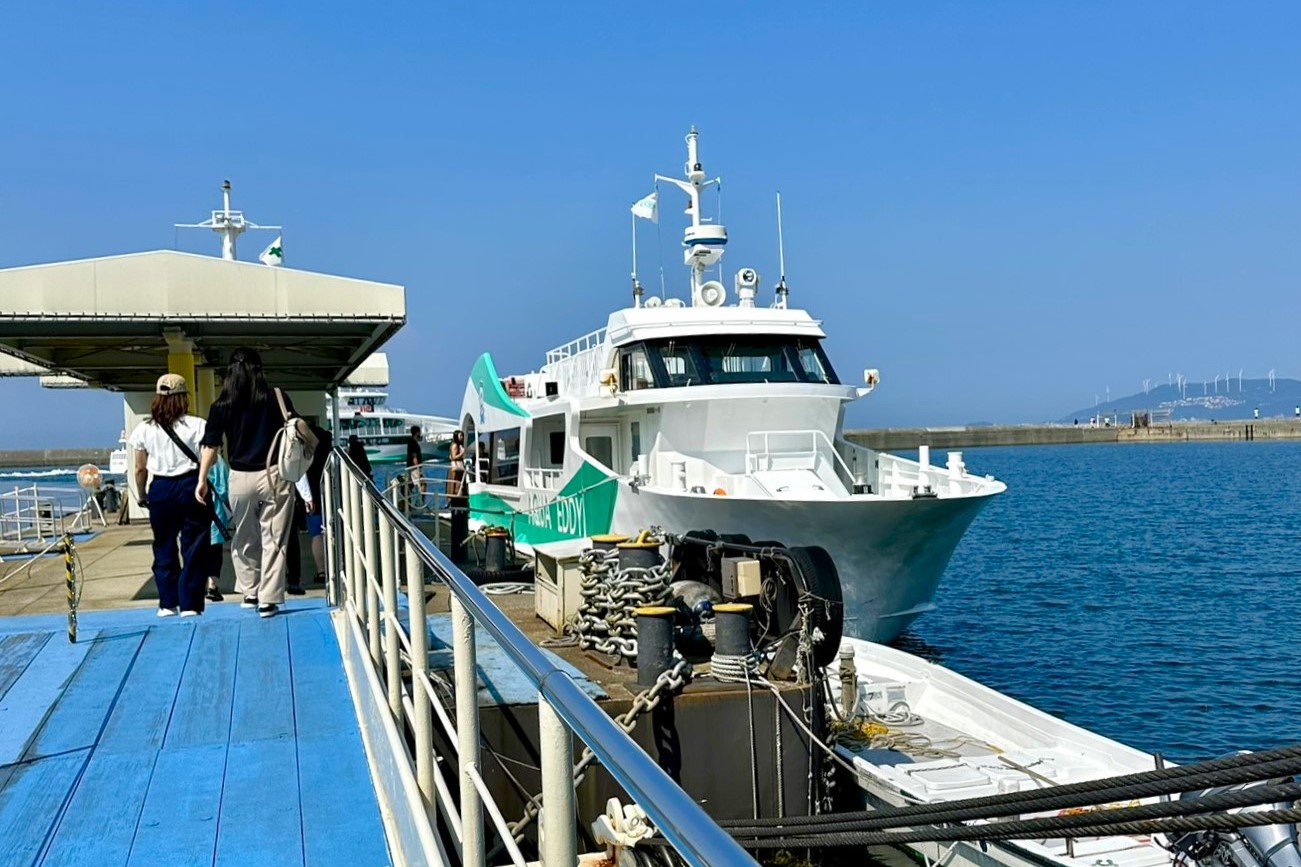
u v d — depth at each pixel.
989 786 8.79
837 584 9.17
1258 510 50.41
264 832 4.89
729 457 16.86
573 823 2.39
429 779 4.30
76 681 7.19
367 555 6.18
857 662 13.13
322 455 9.62
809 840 5.35
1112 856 7.63
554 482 19.58
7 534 18.92
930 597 15.94
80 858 4.62
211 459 8.77
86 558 14.54
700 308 18.12
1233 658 20.00
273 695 6.87
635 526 16.05
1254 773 3.57
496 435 23.91
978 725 11.00
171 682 7.15
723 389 16.38
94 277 10.67
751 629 9.56
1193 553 35.47
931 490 15.11
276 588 9.00
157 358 16.59
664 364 17.02
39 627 8.77
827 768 8.80
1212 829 3.87
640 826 6.67
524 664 2.46
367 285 11.36
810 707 8.72
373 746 5.60
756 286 19.09
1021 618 24.33
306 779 5.50
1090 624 23.48
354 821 5.01
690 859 1.42
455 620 3.50
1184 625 23.22
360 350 15.65
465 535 20.88
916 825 4.95
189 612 9.07
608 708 8.51
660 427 16.89
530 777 7.60
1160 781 3.94
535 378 22.78
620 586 9.83
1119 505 54.72
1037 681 18.64
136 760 5.76
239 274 11.02
